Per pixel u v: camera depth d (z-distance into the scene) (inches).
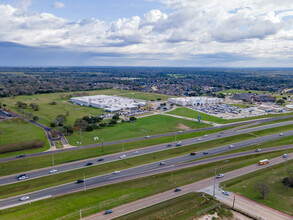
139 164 5012.3
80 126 7746.1
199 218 3152.1
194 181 4234.7
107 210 3289.9
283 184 4084.6
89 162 5064.0
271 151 5807.1
